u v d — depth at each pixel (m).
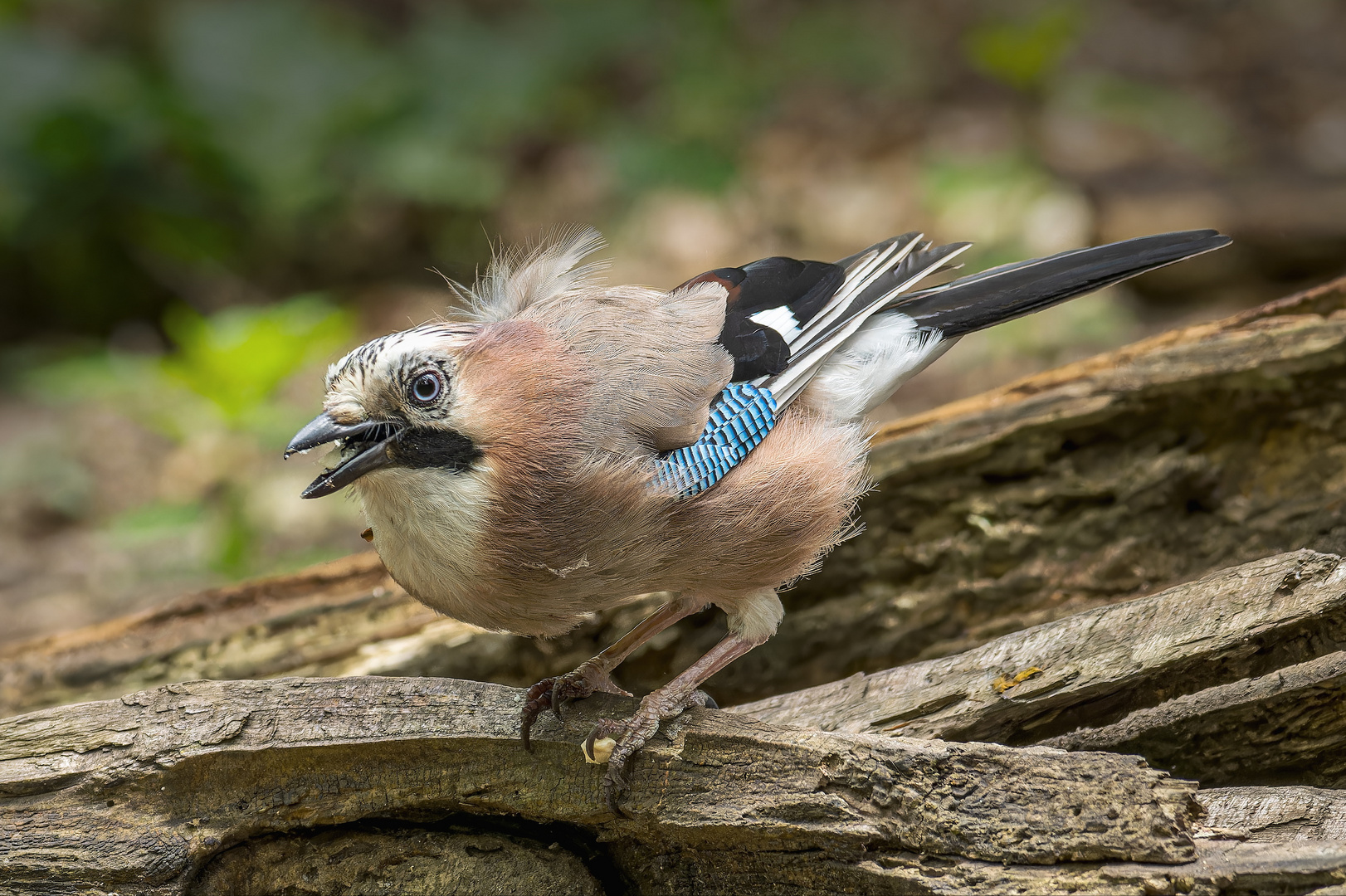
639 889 5.78
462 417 5.41
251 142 17.38
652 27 20.16
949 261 7.17
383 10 20.44
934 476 7.78
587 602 5.87
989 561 7.81
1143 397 7.61
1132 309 14.85
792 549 6.08
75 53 17.69
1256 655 5.97
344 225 17.86
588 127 19.06
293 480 12.44
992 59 18.00
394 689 5.81
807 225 16.88
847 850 5.23
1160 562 7.71
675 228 17.02
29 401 15.28
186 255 17.33
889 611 7.84
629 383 5.75
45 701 7.91
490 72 18.81
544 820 5.78
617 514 5.54
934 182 16.78
